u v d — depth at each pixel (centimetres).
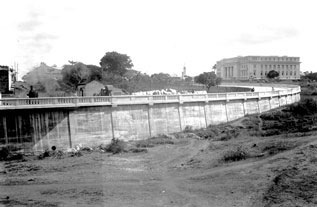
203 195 2312
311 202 1956
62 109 4169
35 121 3969
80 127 4303
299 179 2352
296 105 6538
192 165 3262
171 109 5366
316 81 14712
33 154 3888
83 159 3612
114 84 10712
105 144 4447
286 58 19950
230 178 2664
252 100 7075
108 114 4575
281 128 4925
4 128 3762
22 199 2258
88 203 2156
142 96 4941
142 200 2227
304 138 3759
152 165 3334
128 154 3884
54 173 3019
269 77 16862
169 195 2338
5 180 2780
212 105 6088
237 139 4453
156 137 4988
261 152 3409
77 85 9050
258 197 2180
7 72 5866
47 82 9575
